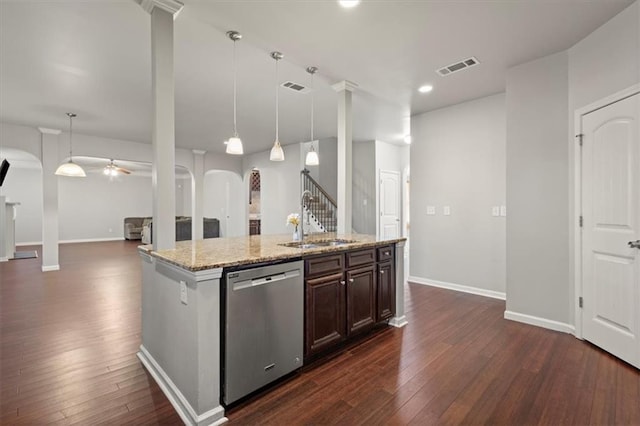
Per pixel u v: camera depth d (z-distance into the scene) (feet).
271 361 6.87
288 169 25.09
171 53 7.54
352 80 12.04
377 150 23.02
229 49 9.73
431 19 8.13
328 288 8.25
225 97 14.02
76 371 7.57
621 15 7.86
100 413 6.04
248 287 6.46
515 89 10.79
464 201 14.42
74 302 12.94
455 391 6.73
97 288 15.15
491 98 13.55
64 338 9.44
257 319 6.61
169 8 7.44
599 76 8.57
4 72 11.24
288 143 24.48
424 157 15.81
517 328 10.21
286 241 10.08
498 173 13.42
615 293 8.14
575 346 8.85
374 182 22.91
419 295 13.93
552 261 10.09
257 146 25.18
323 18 8.11
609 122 8.29
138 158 22.62
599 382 7.02
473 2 7.45
